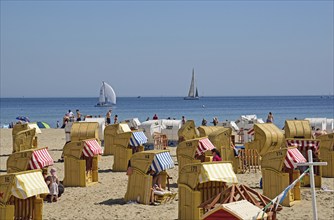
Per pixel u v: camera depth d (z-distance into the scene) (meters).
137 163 18.27
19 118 62.66
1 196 14.45
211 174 14.59
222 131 24.31
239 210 10.47
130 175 18.50
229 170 14.91
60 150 35.53
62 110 148.38
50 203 18.48
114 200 18.75
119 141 26.17
